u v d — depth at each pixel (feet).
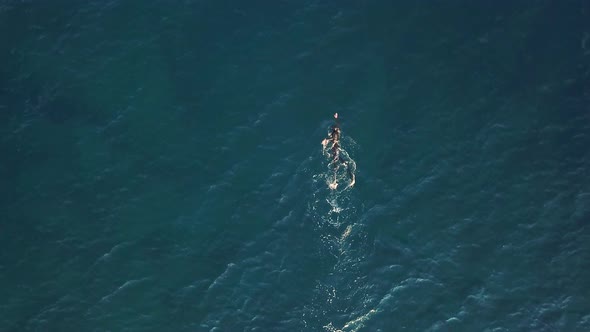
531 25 250.16
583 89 237.86
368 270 213.25
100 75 245.45
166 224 221.25
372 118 236.63
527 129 232.73
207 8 258.37
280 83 243.81
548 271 211.20
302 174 227.81
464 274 212.02
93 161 231.09
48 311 207.92
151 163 230.89
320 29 253.44
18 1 258.98
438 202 222.69
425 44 249.14
